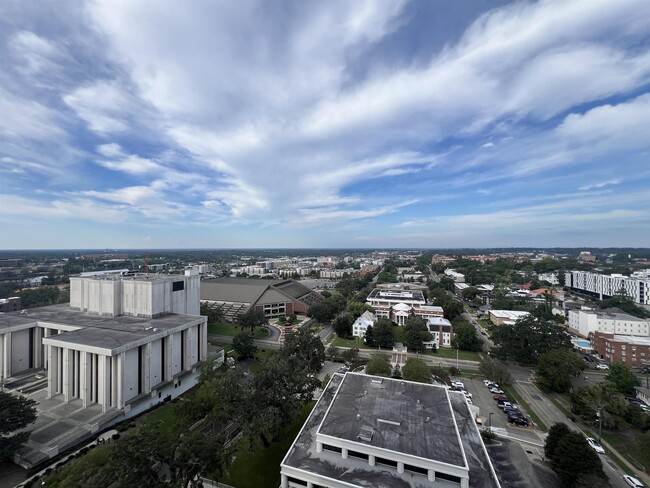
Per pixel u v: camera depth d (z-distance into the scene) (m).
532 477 53.50
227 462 45.31
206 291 199.12
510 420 73.25
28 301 187.12
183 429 51.19
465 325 128.25
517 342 109.25
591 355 117.38
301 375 67.12
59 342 75.56
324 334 147.00
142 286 102.19
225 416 58.44
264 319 152.12
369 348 127.38
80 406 72.50
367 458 44.72
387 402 56.00
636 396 83.62
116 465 36.94
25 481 50.75
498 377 89.81
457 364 110.44
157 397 81.62
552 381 87.19
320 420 54.75
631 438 66.12
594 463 50.28
